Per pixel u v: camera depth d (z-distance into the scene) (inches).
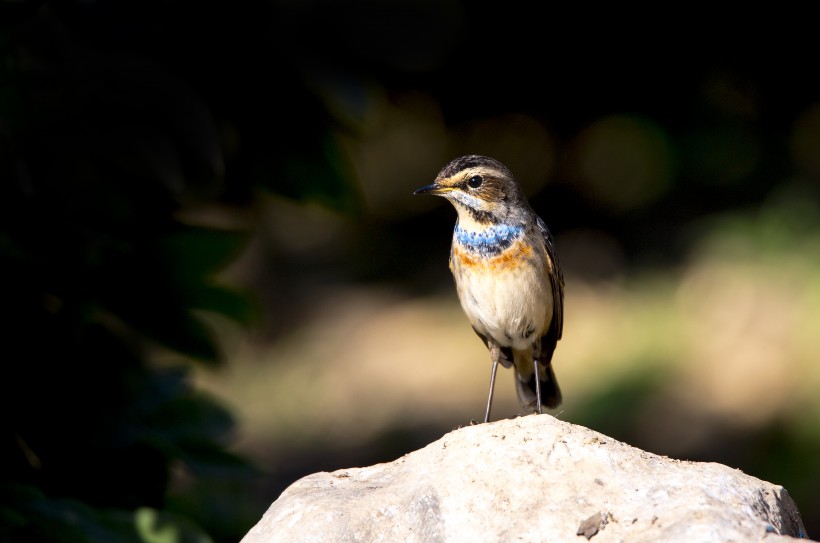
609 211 1291.8
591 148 1307.8
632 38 1224.2
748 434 808.3
